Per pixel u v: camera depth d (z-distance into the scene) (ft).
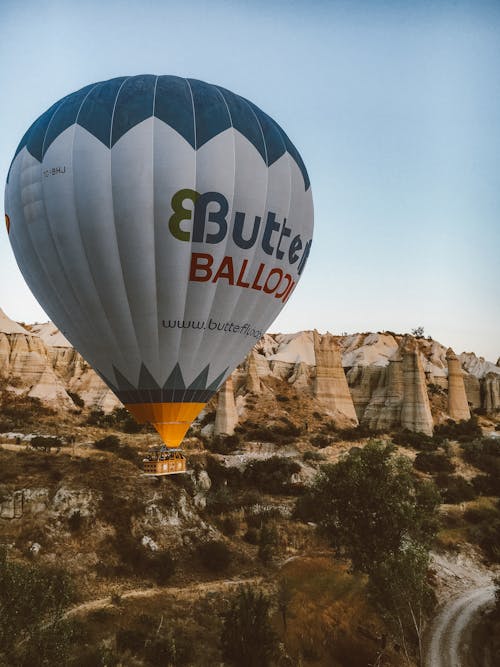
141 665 82.33
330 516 115.85
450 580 136.67
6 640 58.03
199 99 84.23
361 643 101.45
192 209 79.15
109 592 109.60
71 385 316.19
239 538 151.84
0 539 122.31
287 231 88.53
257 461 220.84
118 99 82.17
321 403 325.21
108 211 78.59
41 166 82.12
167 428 86.17
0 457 154.92
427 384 407.23
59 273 83.35
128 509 136.77
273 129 90.53
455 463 241.96
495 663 98.37
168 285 80.48
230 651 88.33
